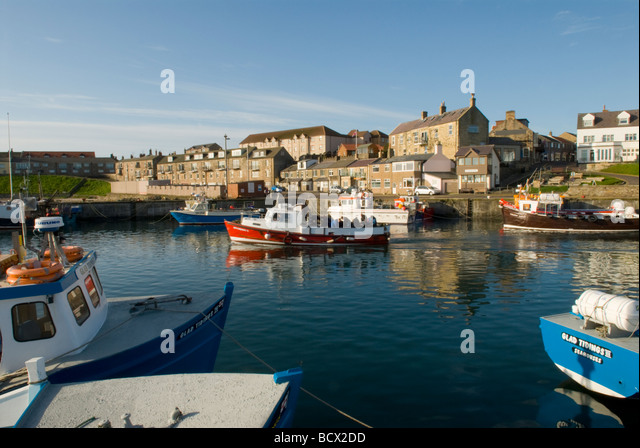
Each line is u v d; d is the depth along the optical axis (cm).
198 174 10331
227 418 565
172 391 635
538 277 2025
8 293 717
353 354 1120
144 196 8188
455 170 6469
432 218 5156
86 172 11988
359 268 2289
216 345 1049
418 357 1095
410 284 1898
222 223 5062
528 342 1187
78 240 3644
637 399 837
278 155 8950
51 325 756
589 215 3747
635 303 841
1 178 9044
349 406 863
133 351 809
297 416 827
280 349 1162
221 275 2152
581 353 905
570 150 9288
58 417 577
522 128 7862
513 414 831
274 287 1872
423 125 7312
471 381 964
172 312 984
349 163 7806
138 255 2812
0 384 679
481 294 1716
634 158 6675
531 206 3953
